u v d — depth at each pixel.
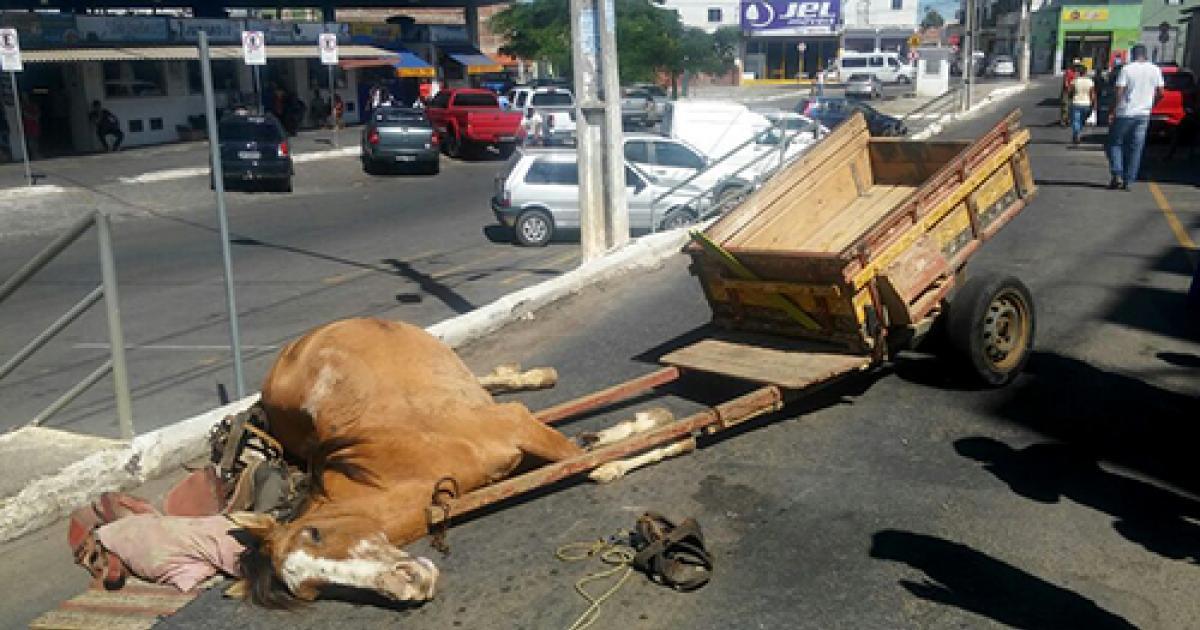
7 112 29.38
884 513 5.53
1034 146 25.34
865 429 6.76
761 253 6.79
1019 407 7.05
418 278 14.05
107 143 32.47
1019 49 58.03
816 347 7.06
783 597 4.71
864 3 77.12
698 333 9.45
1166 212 14.73
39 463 6.15
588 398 6.68
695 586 4.80
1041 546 5.09
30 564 5.45
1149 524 5.30
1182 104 24.67
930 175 8.41
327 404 5.39
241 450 5.82
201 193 24.23
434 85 46.69
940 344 7.58
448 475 4.97
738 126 20.55
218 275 14.66
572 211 16.62
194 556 5.05
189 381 9.27
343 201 23.52
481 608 4.72
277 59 41.50
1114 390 7.33
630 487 6.01
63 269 15.40
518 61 59.75
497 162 33.09
